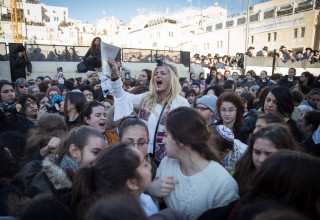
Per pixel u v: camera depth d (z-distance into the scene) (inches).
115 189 41.6
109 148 48.4
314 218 38.3
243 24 1162.0
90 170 46.0
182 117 54.1
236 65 615.8
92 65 269.7
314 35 893.8
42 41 1651.1
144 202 54.1
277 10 1025.5
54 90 183.8
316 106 165.3
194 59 718.5
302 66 565.3
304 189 38.9
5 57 364.5
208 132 57.7
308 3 906.7
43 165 55.1
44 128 81.2
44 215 41.2
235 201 49.9
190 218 54.7
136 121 70.2
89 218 31.7
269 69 558.6
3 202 54.3
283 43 997.2
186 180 56.5
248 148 66.6
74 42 1876.2
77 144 61.1
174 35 1633.9
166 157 65.6
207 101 115.7
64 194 50.8
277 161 42.1
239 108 101.8
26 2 2218.3
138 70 445.1
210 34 1338.6
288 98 104.3
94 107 95.4
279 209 35.4
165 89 90.8
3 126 97.9
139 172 44.9
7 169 58.4
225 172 56.4
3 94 133.6
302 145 83.7
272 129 61.2
